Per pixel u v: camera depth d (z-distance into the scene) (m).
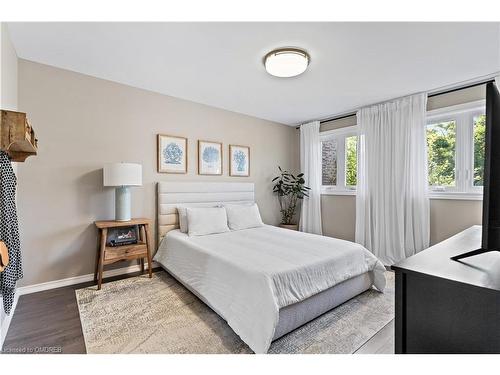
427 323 0.99
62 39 2.09
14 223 1.56
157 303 2.27
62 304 2.23
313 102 3.60
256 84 2.99
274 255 2.18
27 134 1.46
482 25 1.83
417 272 1.00
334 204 4.33
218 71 2.66
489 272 0.99
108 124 2.93
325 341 1.74
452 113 3.04
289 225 4.57
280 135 4.81
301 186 4.57
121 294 2.45
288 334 1.82
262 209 4.54
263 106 3.82
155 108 3.28
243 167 4.22
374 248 3.60
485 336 0.87
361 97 3.37
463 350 0.91
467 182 2.96
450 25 1.84
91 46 2.20
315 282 1.96
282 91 3.20
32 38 2.08
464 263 1.11
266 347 1.54
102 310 2.13
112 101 2.95
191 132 3.62
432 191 3.22
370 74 2.68
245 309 1.74
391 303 2.31
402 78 2.77
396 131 3.37
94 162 2.83
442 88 3.03
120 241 2.82
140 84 3.04
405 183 3.28
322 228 4.50
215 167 3.87
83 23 1.88
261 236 2.99
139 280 2.82
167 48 2.21
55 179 2.60
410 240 3.22
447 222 3.06
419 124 3.18
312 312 1.94
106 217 2.91
